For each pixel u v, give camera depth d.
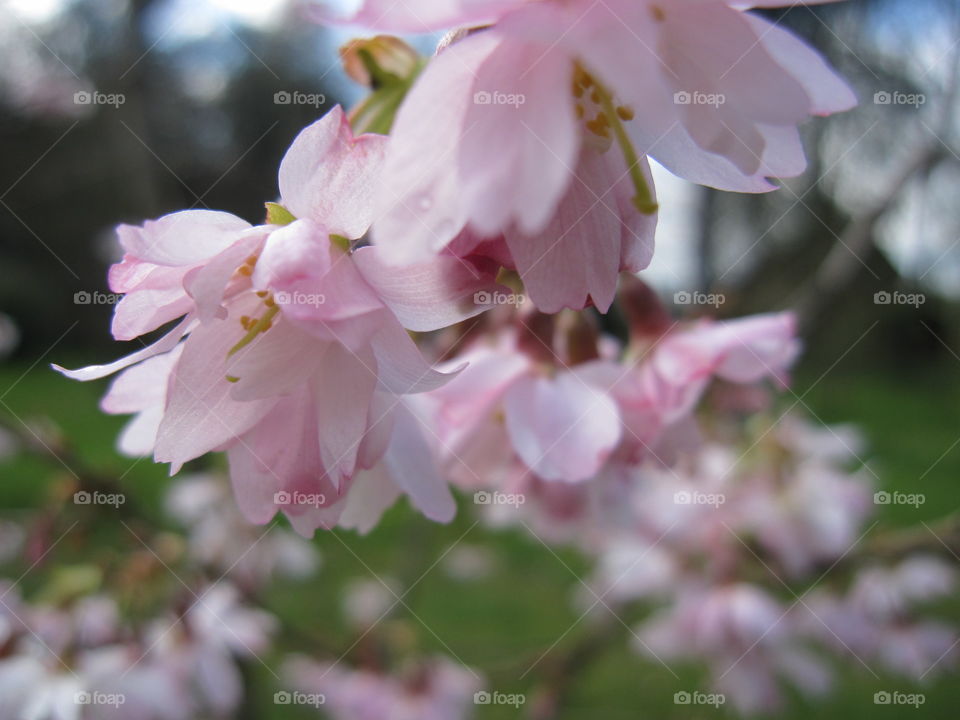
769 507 0.22
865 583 0.24
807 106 0.08
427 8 0.07
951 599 0.33
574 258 0.08
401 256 0.07
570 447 0.11
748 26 0.08
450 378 0.08
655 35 0.07
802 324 0.21
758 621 0.21
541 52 0.07
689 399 0.12
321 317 0.08
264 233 0.09
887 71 0.26
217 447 0.09
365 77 0.10
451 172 0.07
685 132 0.09
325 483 0.09
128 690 0.17
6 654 0.17
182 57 0.39
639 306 0.13
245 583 0.23
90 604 0.18
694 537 0.23
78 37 0.37
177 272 0.08
